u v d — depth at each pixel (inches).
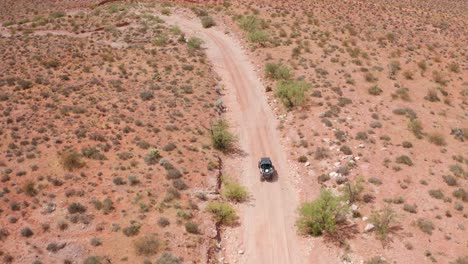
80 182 1443.2
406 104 2098.9
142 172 1510.8
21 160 1529.3
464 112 2074.3
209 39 2965.1
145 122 1836.9
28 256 1171.9
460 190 1466.5
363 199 1440.7
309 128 1879.9
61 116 1833.2
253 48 2755.9
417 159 1665.8
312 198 1498.5
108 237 1240.2
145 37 2942.9
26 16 3703.3
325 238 1323.8
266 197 1523.1
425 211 1389.0
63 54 2541.8
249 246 1314.0
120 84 2193.7
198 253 1219.9
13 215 1299.2
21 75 2218.3
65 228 1266.0
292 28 3053.6
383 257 1219.9
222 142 1747.0
